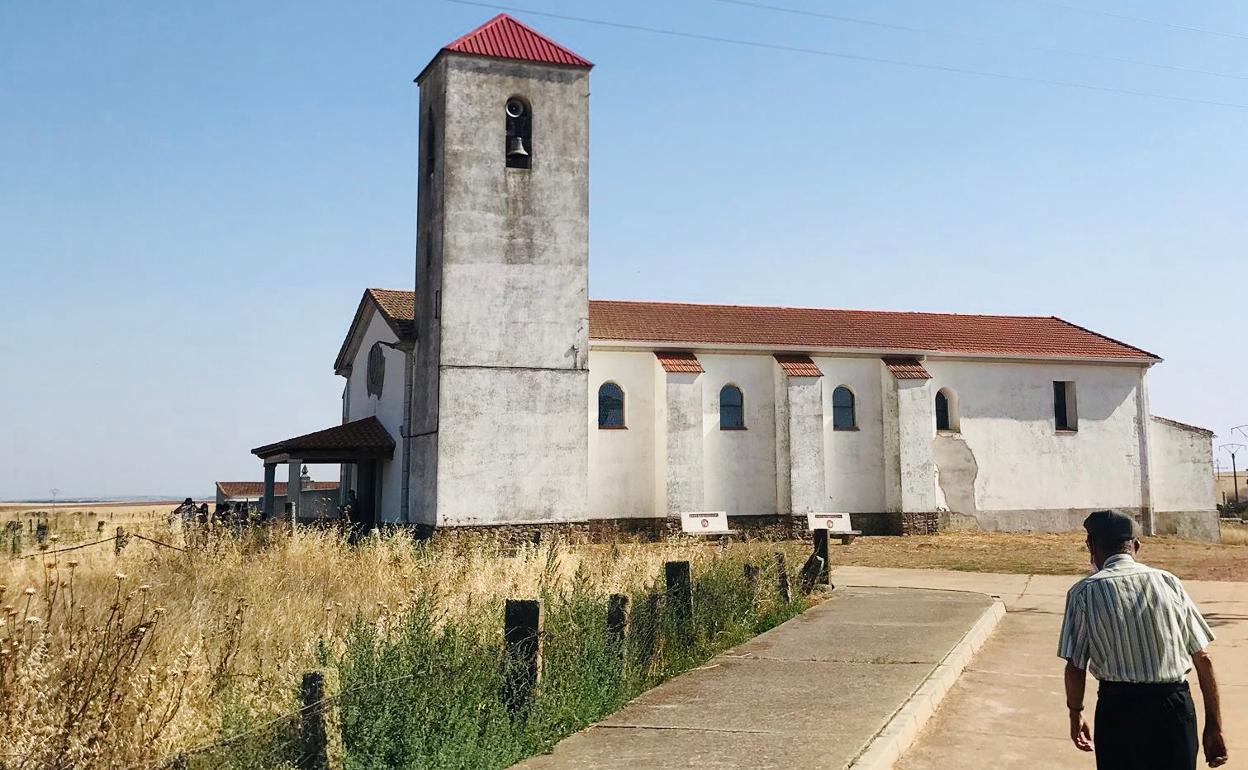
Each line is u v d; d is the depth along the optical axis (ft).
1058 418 127.24
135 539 65.36
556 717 26.05
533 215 94.79
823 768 22.72
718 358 113.50
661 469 107.34
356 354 124.26
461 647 27.76
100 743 21.42
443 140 93.25
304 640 33.06
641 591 43.52
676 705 29.19
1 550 71.20
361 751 21.54
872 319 129.29
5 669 22.94
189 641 31.63
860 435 117.80
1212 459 129.80
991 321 135.95
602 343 107.96
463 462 90.07
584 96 97.50
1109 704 17.46
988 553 91.76
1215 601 57.11
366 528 97.60
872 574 72.54
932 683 32.07
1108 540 18.37
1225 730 28.84
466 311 91.81
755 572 49.03
